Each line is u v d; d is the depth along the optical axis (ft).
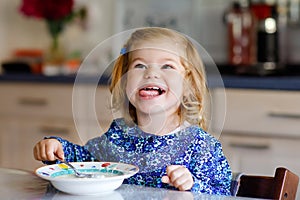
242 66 9.39
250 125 8.19
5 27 11.20
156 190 3.52
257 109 8.15
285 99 8.02
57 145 4.25
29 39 11.16
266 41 9.28
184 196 3.38
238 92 8.21
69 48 10.85
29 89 9.62
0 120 9.84
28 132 9.67
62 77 9.40
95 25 10.68
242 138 8.23
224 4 10.10
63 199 3.28
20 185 3.65
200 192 3.62
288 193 3.99
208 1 10.18
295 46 9.77
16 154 9.77
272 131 8.11
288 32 9.78
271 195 3.95
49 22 10.50
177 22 10.28
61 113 9.45
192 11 10.20
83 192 3.32
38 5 10.48
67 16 10.50
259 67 9.21
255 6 9.50
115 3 10.53
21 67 10.41
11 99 9.75
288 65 9.58
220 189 4.02
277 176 3.98
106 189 3.36
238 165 8.25
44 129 9.55
